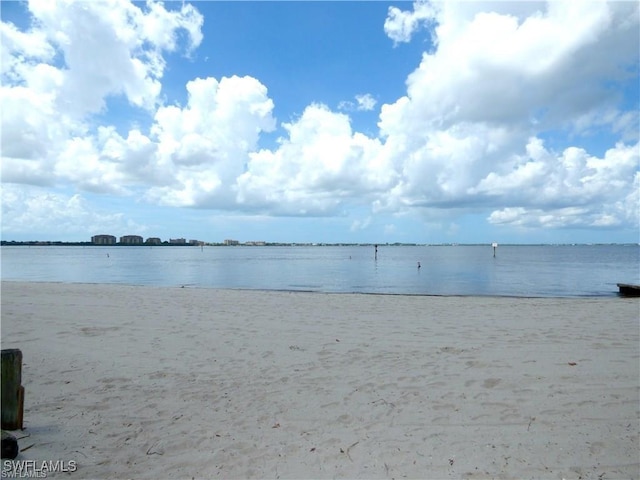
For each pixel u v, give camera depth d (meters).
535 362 6.24
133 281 28.19
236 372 6.04
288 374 5.94
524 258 73.25
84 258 80.25
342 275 33.78
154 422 4.35
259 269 43.09
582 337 7.89
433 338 8.04
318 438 3.97
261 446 3.83
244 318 10.34
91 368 6.21
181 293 16.08
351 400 4.91
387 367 6.19
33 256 94.19
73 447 3.79
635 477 3.22
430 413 4.48
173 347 7.45
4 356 4.02
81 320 9.93
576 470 3.32
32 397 5.05
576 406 4.55
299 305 12.71
